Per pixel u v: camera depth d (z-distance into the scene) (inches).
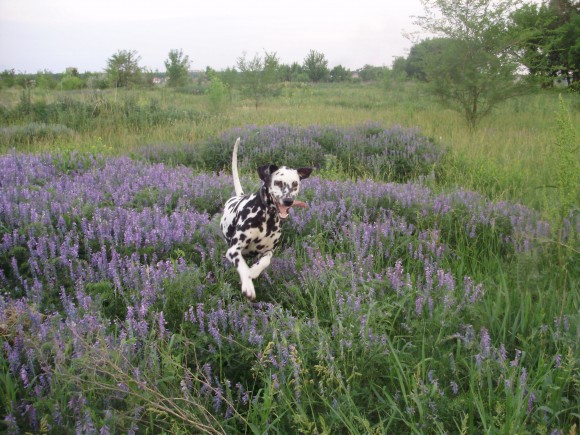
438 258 229.9
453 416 131.0
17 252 202.4
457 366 150.7
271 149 494.6
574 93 912.3
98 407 126.3
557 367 148.1
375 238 244.7
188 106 968.3
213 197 297.7
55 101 799.1
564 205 208.8
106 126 673.6
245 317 161.6
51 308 173.6
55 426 115.0
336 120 745.0
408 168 450.3
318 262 197.5
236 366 151.9
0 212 232.2
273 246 213.2
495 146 517.0
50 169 342.0
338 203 287.4
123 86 1620.3
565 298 189.6
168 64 1856.5
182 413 122.7
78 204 247.3
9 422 112.0
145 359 135.6
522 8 731.4
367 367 148.3
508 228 271.6
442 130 650.8
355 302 162.9
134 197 278.2
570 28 1033.5
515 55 702.5
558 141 201.9
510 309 183.6
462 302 178.2
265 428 125.8
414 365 150.4
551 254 222.5
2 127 634.8
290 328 153.4
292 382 139.6
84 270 192.7
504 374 140.6
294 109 973.8
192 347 152.3
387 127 588.7
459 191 315.9
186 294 174.4
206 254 215.9
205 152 487.8
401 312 179.6
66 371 126.1
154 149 497.4
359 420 121.2
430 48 772.6
